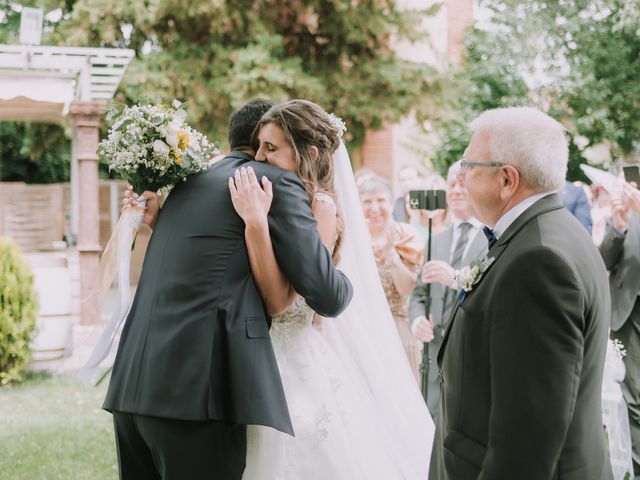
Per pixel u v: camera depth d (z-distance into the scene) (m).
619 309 4.34
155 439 2.22
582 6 14.01
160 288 2.29
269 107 2.74
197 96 12.55
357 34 13.52
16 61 8.85
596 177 4.41
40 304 7.07
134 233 2.63
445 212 5.75
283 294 2.39
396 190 15.38
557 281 1.75
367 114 13.59
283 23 13.83
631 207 4.01
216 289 2.26
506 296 1.80
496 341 1.80
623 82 13.87
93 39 13.31
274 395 2.24
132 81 12.27
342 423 2.77
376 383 3.16
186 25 13.16
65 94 9.14
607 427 3.98
